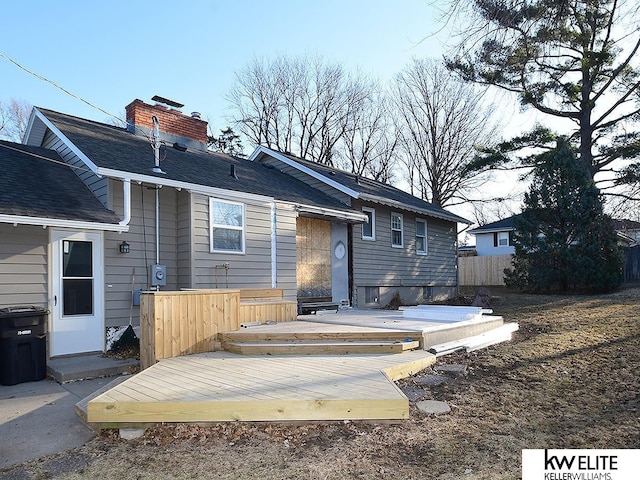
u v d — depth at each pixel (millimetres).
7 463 3664
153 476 3365
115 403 4059
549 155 17297
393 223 15562
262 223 10117
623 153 17156
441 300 17562
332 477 3309
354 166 32812
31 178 7918
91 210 7504
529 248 16469
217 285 9062
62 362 6766
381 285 14672
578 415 4645
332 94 32562
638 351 6988
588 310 11180
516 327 9312
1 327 6039
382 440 3914
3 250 6594
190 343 6504
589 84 16188
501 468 3461
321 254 12617
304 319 9070
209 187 8852
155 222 8555
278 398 4168
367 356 6340
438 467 3471
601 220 15250
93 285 7547
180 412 4062
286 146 32906
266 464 3504
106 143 9055
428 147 30125
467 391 5355
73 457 3750
